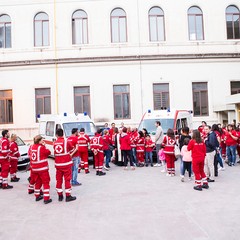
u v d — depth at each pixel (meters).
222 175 10.39
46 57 21.20
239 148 13.16
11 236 5.24
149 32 21.33
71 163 7.70
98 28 21.22
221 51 21.44
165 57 20.95
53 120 15.46
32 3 21.47
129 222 5.73
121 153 13.20
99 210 6.61
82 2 21.30
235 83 21.59
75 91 21.22
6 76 21.25
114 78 20.97
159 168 12.52
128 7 21.28
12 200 7.84
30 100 21.16
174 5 21.42
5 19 21.78
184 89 21.11
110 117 20.89
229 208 6.42
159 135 12.99
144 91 20.97
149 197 7.60
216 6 21.59
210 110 21.17
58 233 5.29
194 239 4.81
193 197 7.45
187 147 8.48
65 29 21.27
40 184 7.73
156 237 4.95
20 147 13.35
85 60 20.84
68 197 7.54
